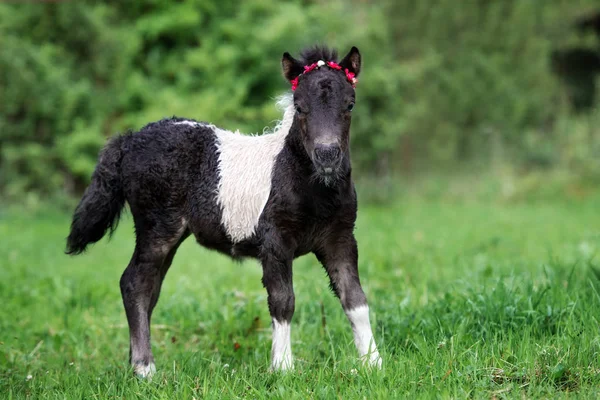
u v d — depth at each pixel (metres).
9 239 13.23
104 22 18.75
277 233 4.98
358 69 5.03
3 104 17.28
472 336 5.17
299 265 9.66
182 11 18.88
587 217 14.73
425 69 21.91
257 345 5.89
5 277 9.48
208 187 5.39
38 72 17.66
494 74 22.19
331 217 4.96
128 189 5.71
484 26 22.31
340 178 4.87
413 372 4.51
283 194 4.95
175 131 5.63
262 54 18.86
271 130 5.79
